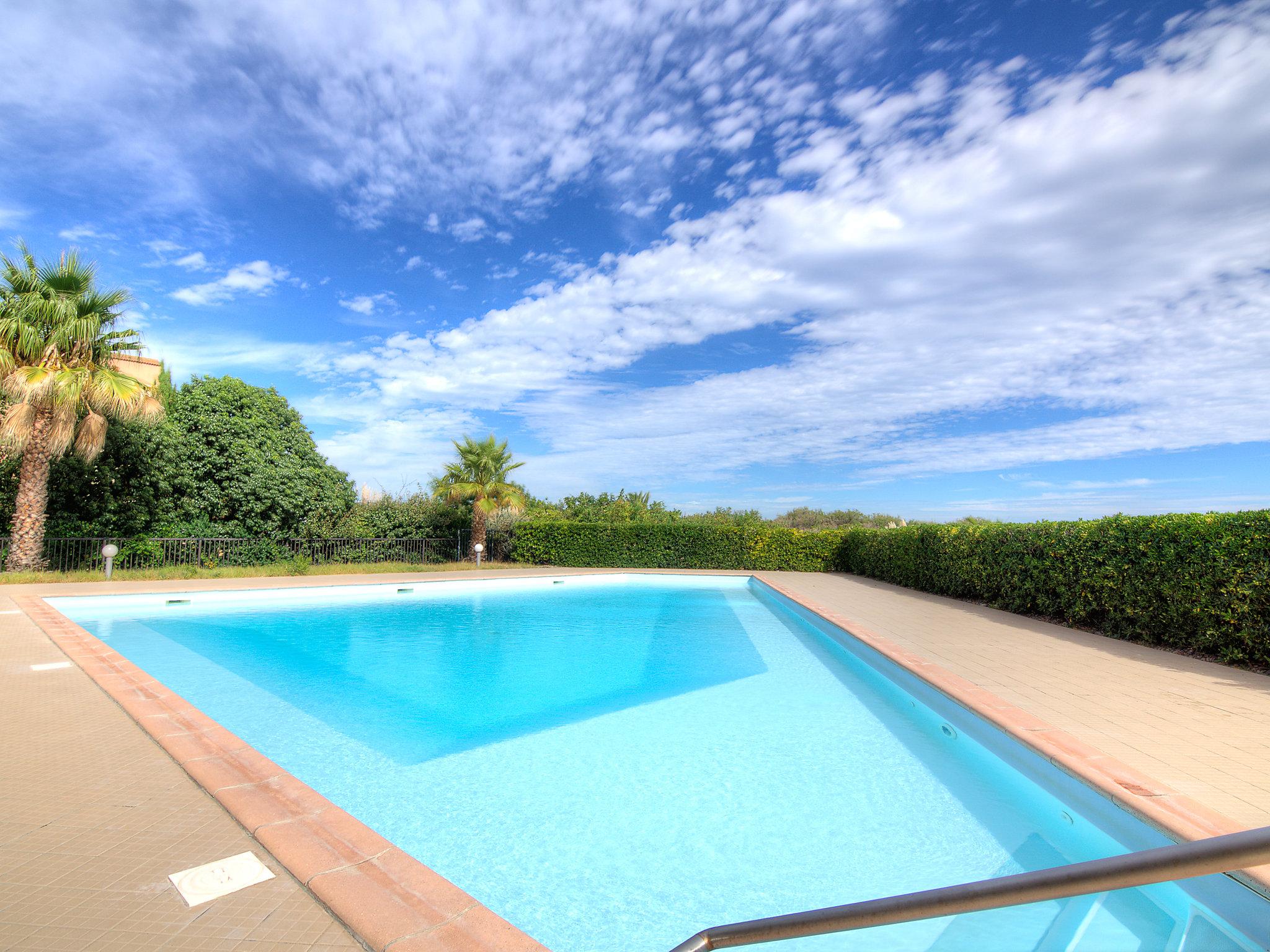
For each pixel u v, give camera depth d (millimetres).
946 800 3395
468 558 20688
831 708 5156
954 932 2189
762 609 11531
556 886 2564
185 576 13414
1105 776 2965
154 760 3119
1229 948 1994
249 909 1868
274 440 16938
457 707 5141
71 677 4801
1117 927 2105
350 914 1800
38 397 11469
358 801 3361
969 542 10219
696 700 5383
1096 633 7234
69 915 1812
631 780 3668
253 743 4246
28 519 12133
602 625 9406
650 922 2320
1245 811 2580
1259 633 5262
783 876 2645
